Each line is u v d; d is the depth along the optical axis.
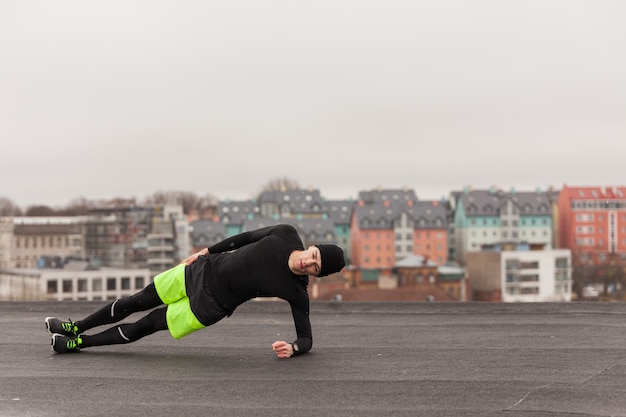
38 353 6.68
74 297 96.00
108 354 6.61
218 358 6.38
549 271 107.06
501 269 105.38
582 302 9.40
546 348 6.75
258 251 5.95
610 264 118.38
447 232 124.81
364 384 5.34
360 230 121.94
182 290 6.12
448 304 9.52
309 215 130.25
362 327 8.21
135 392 5.20
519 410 4.65
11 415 4.67
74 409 4.79
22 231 143.25
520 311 9.38
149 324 6.28
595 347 6.79
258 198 135.38
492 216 128.25
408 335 7.60
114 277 98.50
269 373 5.73
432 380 5.45
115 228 131.38
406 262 101.56
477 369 5.82
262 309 9.61
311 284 82.44
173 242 126.25
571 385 5.27
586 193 129.38
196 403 4.89
